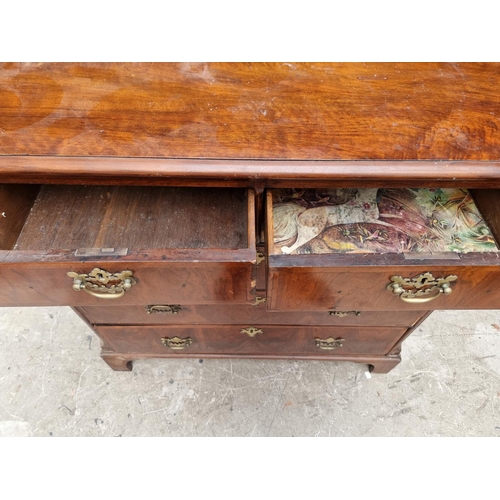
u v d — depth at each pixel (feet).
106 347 3.48
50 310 4.13
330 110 2.16
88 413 3.60
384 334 3.13
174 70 2.34
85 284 2.04
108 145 2.02
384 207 2.41
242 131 2.07
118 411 3.62
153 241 2.44
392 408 3.66
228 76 2.31
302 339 3.28
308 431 3.57
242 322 3.01
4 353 3.87
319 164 1.97
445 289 2.04
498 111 2.17
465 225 2.35
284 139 2.05
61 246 2.42
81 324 4.06
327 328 3.09
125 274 1.96
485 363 3.87
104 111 2.14
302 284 2.05
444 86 2.27
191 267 1.92
